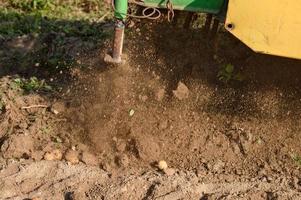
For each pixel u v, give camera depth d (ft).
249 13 9.92
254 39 10.00
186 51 12.16
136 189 10.45
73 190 10.28
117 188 10.40
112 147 11.37
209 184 10.83
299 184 11.07
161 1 10.59
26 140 11.16
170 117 11.82
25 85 13.05
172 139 11.55
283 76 11.75
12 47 15.01
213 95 12.00
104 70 12.23
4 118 11.69
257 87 11.89
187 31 12.16
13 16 16.63
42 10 17.28
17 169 10.69
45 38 15.11
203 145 11.56
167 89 12.08
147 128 11.62
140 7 11.37
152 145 11.31
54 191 10.27
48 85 13.19
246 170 11.31
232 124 11.84
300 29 9.91
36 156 10.99
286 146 11.68
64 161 11.02
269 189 10.82
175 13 12.05
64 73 13.75
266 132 11.79
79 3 17.80
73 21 16.43
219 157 11.46
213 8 10.54
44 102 12.42
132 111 11.79
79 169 10.87
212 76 12.05
